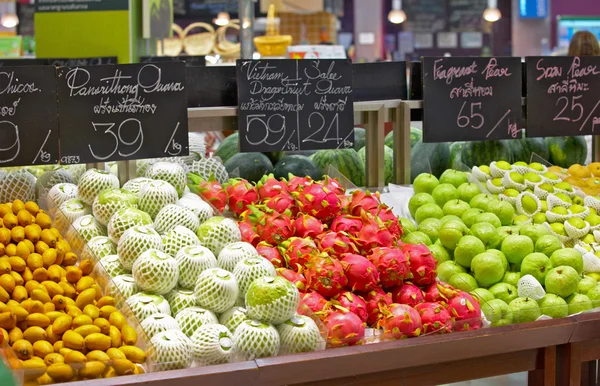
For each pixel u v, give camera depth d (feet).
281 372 6.09
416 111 10.56
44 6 18.70
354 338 6.59
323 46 18.48
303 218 7.95
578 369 7.60
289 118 9.49
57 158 8.37
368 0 38.86
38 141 8.27
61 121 8.33
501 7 38.47
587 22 38.04
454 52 39.37
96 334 5.94
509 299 7.94
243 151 9.32
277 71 9.41
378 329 6.97
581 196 9.64
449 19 39.14
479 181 9.95
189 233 7.29
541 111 10.98
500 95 10.64
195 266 6.85
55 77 8.29
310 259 7.32
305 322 6.47
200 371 5.86
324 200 8.10
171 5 21.90
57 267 6.79
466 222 8.96
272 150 9.44
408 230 8.79
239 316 6.56
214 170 9.35
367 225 7.70
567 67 11.05
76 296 6.64
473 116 10.51
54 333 6.04
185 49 25.50
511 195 9.53
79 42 18.71
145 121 8.63
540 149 11.56
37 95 8.23
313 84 9.58
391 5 39.45
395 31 39.58
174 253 7.16
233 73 9.65
